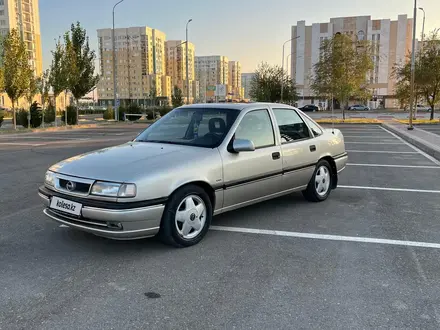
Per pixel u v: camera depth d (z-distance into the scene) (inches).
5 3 3668.8
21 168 397.4
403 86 1305.4
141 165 162.1
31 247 174.2
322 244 178.2
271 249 172.1
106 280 142.4
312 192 245.0
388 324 114.7
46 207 176.7
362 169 383.9
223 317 118.4
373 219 215.9
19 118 1115.3
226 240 182.4
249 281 141.8
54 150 553.6
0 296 131.0
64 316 118.8
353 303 126.4
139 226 154.8
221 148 184.5
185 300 128.3
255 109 210.8
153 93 2728.8
